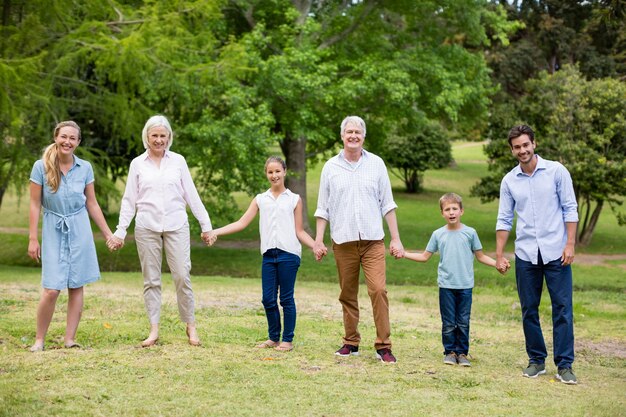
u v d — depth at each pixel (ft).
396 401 17.85
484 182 95.14
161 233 22.89
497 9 94.32
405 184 149.07
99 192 64.44
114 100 63.77
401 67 82.28
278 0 84.74
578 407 17.92
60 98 62.69
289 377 19.80
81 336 24.12
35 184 22.06
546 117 89.56
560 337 21.36
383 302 22.53
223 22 81.97
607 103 86.53
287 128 81.92
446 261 23.08
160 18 63.77
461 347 23.08
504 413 17.16
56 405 16.48
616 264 80.18
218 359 21.49
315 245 23.24
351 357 23.00
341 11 89.92
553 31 117.29
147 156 23.12
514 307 41.34
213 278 53.78
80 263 22.40
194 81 67.41
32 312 29.35
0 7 61.72
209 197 74.64
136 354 21.59
